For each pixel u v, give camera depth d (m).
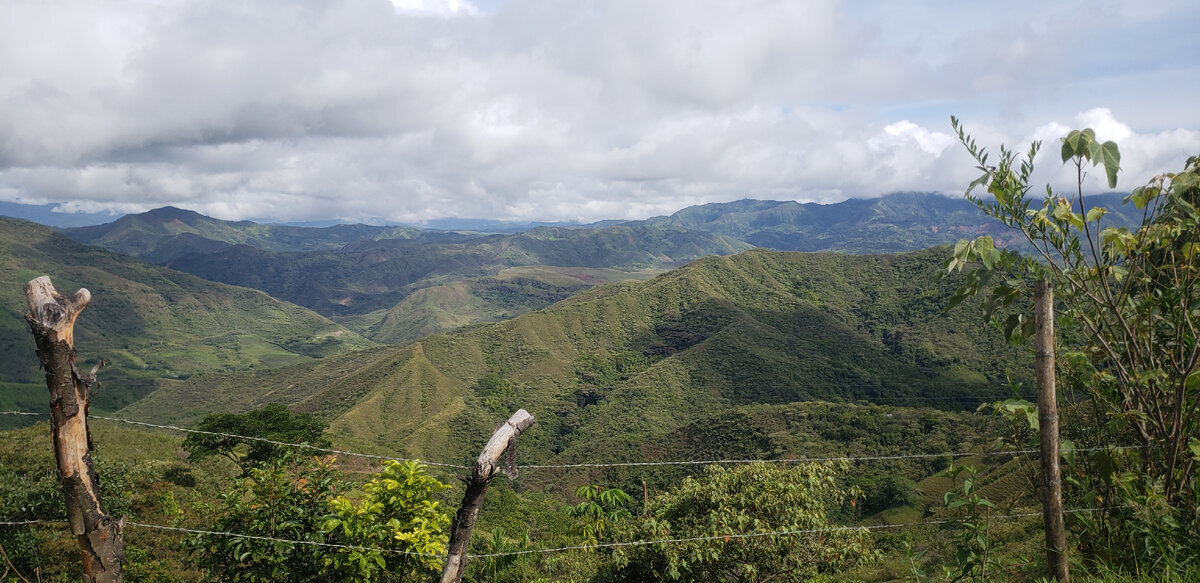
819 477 6.96
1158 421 3.88
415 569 4.77
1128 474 3.72
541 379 125.19
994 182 3.83
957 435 49.84
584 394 115.31
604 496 7.07
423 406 107.19
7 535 8.94
